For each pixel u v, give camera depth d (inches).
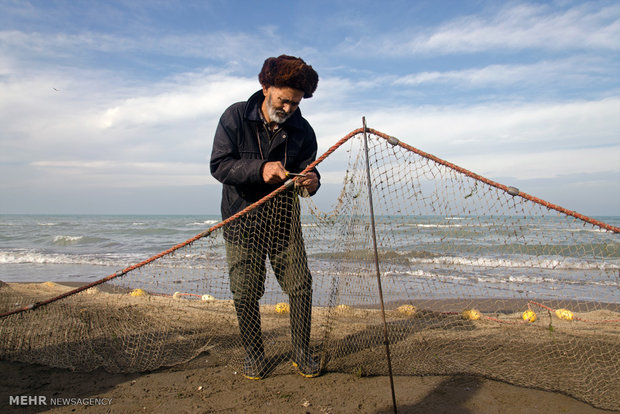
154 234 1214.3
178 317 178.7
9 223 2053.4
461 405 104.0
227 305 198.2
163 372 129.1
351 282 126.9
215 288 145.0
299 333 125.8
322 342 144.9
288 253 124.7
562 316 198.8
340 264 127.9
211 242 139.3
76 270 493.4
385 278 183.8
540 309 211.9
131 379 123.6
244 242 122.6
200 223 2098.9
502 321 186.7
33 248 819.4
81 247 840.3
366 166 105.0
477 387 115.0
